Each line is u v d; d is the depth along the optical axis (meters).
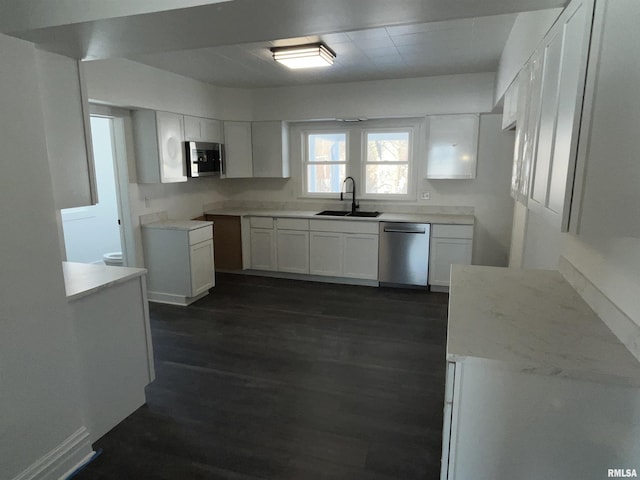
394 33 3.11
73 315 2.08
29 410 1.84
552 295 1.89
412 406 2.52
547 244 2.69
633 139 1.02
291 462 2.07
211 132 5.07
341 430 2.30
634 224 1.02
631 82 1.03
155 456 2.12
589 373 1.22
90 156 2.20
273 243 5.27
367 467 2.02
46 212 1.87
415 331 3.62
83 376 2.16
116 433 2.31
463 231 4.48
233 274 5.56
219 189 5.86
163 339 3.50
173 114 4.36
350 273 4.98
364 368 2.98
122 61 3.71
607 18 1.12
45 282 1.88
